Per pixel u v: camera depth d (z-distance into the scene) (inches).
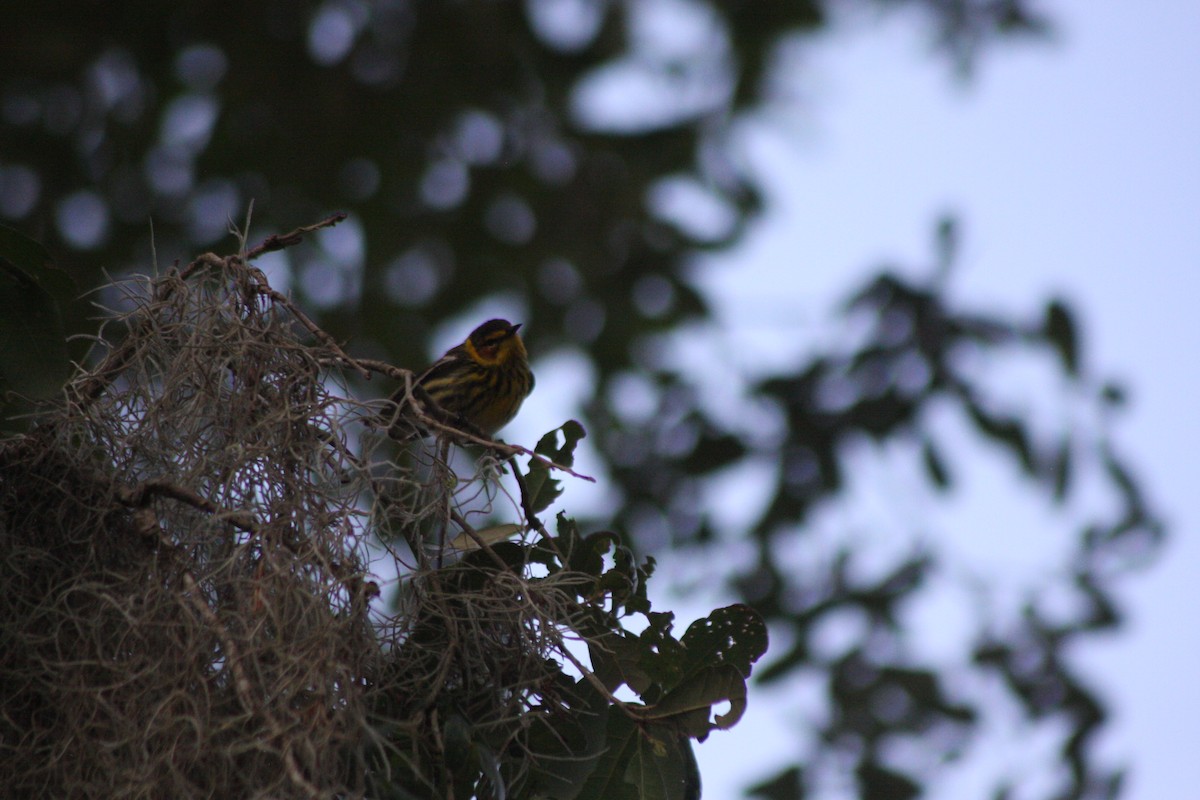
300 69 607.8
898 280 503.5
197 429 202.7
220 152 603.8
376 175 629.3
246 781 166.2
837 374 524.4
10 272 208.2
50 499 199.8
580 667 191.9
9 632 188.4
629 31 618.5
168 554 186.7
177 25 588.1
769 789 468.4
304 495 190.9
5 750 183.3
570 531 206.2
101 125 586.6
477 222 649.0
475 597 191.5
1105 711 472.4
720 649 200.8
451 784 176.9
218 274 211.8
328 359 200.8
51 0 569.0
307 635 175.5
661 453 567.8
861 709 479.8
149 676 179.5
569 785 191.3
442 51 617.0
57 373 207.3
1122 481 473.1
